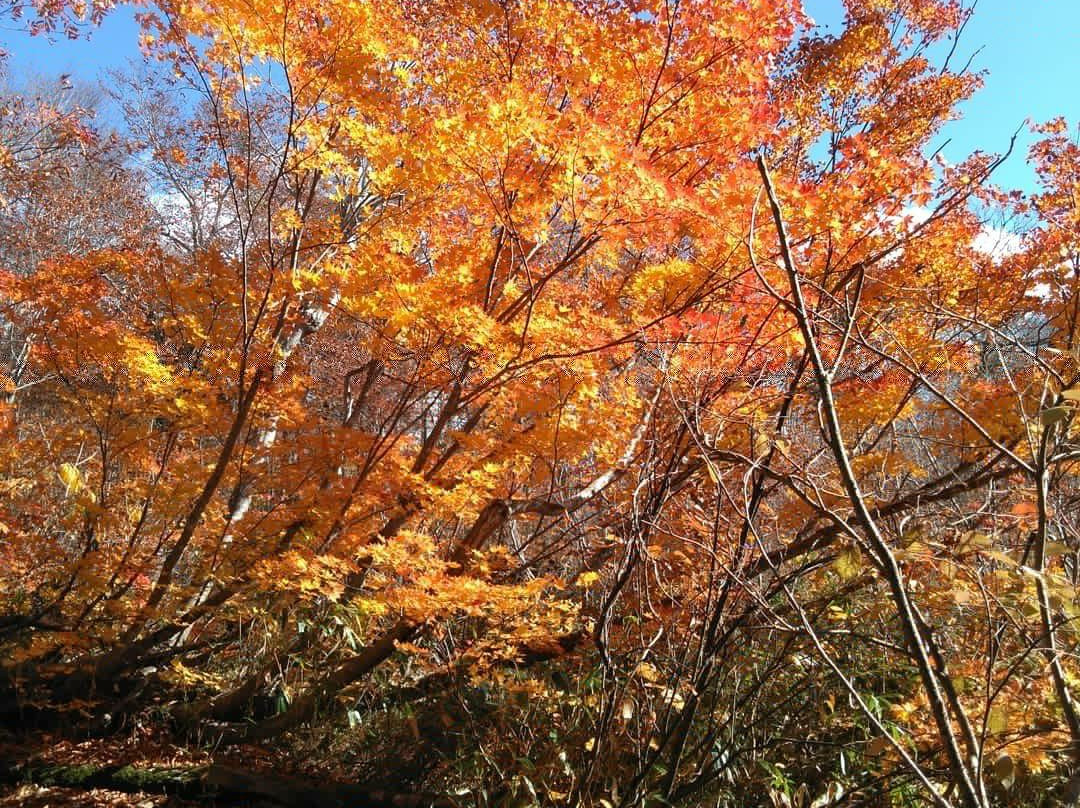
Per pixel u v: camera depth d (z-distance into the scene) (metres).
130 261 5.00
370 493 4.79
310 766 5.23
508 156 3.90
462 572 4.82
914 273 4.94
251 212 5.49
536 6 4.30
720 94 4.33
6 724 5.44
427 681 5.42
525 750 4.58
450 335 4.14
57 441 5.13
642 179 3.50
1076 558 3.12
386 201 5.18
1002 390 4.73
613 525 4.87
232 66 4.82
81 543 6.00
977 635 3.59
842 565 2.24
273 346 4.97
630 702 4.19
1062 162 5.49
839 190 3.90
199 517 4.93
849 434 5.48
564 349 4.09
